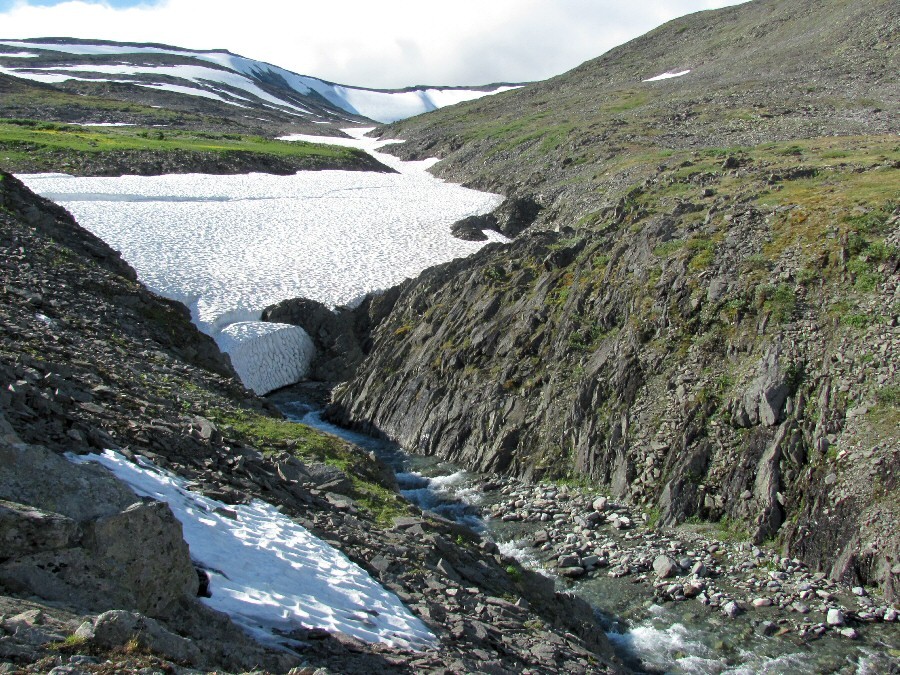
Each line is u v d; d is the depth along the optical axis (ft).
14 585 25.86
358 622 36.73
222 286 154.51
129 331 89.51
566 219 196.75
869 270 79.87
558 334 101.71
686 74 408.26
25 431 41.57
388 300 149.89
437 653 36.29
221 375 97.71
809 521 67.05
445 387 108.68
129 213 202.18
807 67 328.08
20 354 58.18
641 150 240.32
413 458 101.86
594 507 79.97
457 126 455.63
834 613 58.90
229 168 288.51
